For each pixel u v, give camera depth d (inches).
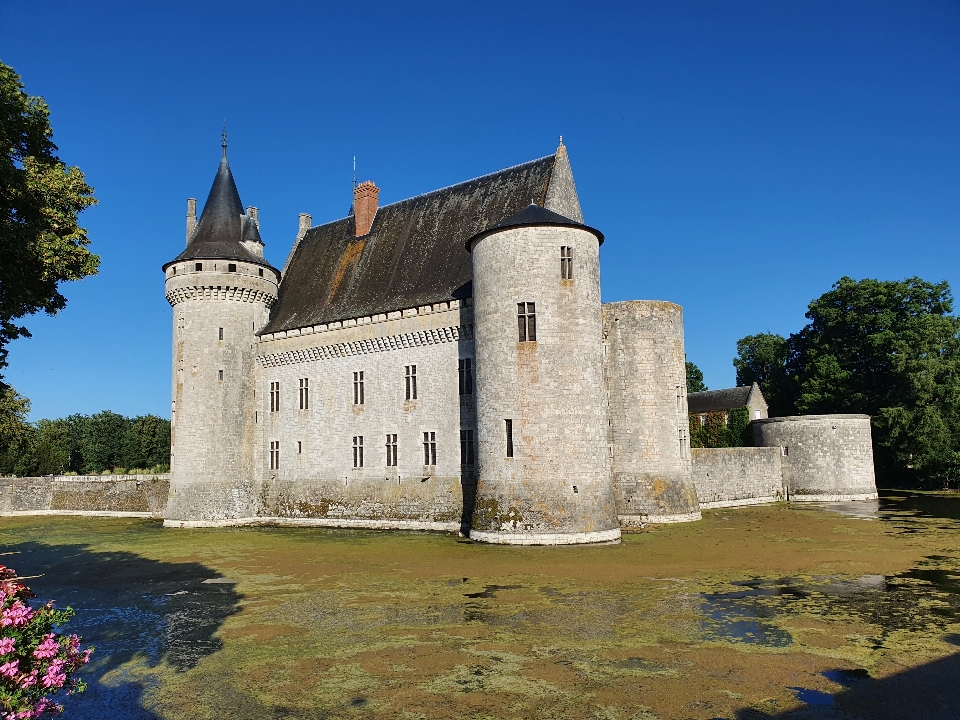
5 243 583.8
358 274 1669.5
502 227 1167.6
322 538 1280.8
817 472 1807.3
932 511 1503.4
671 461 1397.6
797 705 418.9
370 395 1502.2
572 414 1115.9
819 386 2269.9
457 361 1373.0
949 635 552.7
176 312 1673.2
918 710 408.5
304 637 595.5
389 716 419.8
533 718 410.3
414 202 1722.4
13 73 640.4
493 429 1147.3
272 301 1764.3
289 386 1637.6
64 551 1221.7
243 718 422.9
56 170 709.3
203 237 1691.7
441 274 1480.1
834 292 2278.5
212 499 1573.6
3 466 2910.9
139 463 3452.3
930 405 1953.7
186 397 1608.0
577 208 1513.3
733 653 516.4
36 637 327.0
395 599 730.2
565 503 1086.4
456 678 480.1
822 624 589.3
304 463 1583.4
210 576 908.6
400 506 1414.9
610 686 456.8
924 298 2111.2
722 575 806.5
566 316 1139.9
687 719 402.6
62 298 735.1
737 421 2362.2
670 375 1430.9
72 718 427.2
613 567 870.4
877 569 826.2
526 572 854.5
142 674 508.7
